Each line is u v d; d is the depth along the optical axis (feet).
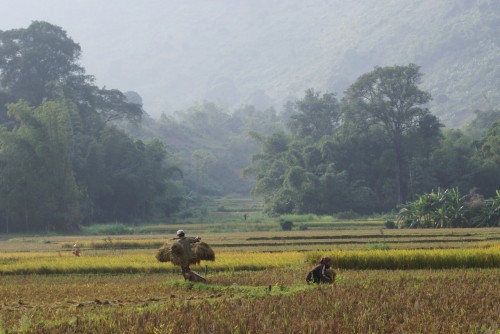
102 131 476.95
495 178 471.62
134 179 451.12
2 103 475.31
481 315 59.62
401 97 492.95
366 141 494.59
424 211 318.24
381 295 72.38
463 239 209.77
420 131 495.00
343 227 345.51
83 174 435.53
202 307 64.23
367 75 493.36
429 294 73.67
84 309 73.20
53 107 377.30
